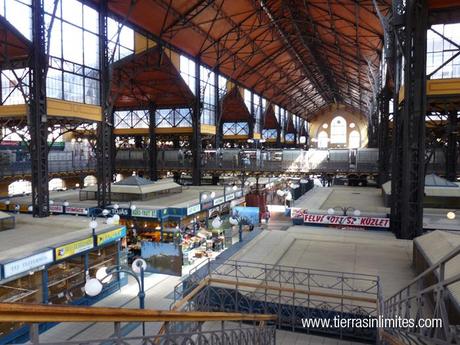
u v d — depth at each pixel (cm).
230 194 3406
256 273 1370
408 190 1680
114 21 2798
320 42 4047
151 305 1753
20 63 2420
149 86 3947
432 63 1655
